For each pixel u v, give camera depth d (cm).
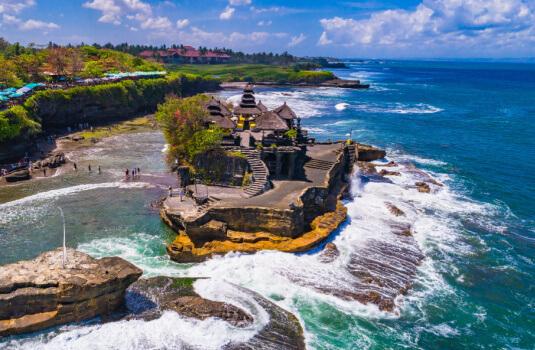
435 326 2884
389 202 4953
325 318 2869
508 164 6819
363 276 3384
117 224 4166
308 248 3700
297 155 5200
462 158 7206
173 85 13700
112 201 4756
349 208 4722
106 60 15262
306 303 3008
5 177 5397
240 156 4578
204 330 2617
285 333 2661
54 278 2552
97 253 3581
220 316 2730
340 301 3047
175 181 5456
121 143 7638
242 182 4550
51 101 8206
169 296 2944
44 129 8162
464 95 17212
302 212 3850
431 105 13950
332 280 3297
